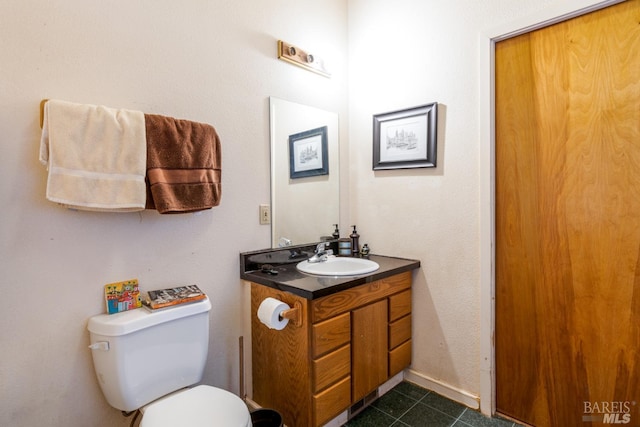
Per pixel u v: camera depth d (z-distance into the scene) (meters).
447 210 1.90
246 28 1.80
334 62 2.30
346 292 1.61
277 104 1.95
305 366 1.48
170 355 1.35
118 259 1.39
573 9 1.45
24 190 1.19
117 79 1.38
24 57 1.18
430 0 1.94
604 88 1.42
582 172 1.49
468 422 1.70
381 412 1.79
